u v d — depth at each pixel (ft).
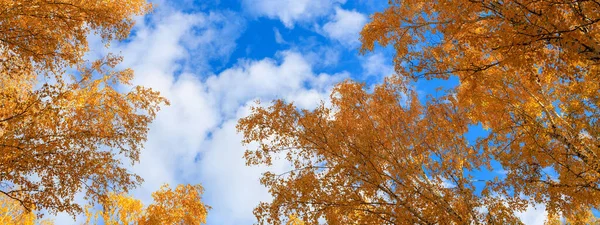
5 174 19.38
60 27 21.67
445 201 23.20
